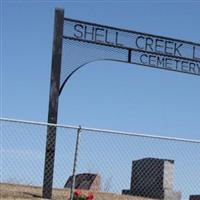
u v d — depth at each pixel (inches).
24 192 690.2
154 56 964.0
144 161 818.8
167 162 800.3
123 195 769.6
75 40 872.9
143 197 786.2
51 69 821.2
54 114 802.2
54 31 835.4
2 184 691.4
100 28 906.1
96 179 764.0
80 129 634.2
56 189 748.0
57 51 828.6
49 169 711.1
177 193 793.6
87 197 652.1
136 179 816.3
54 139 717.3
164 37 973.2
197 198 756.6
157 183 797.2
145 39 956.0
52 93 809.5
